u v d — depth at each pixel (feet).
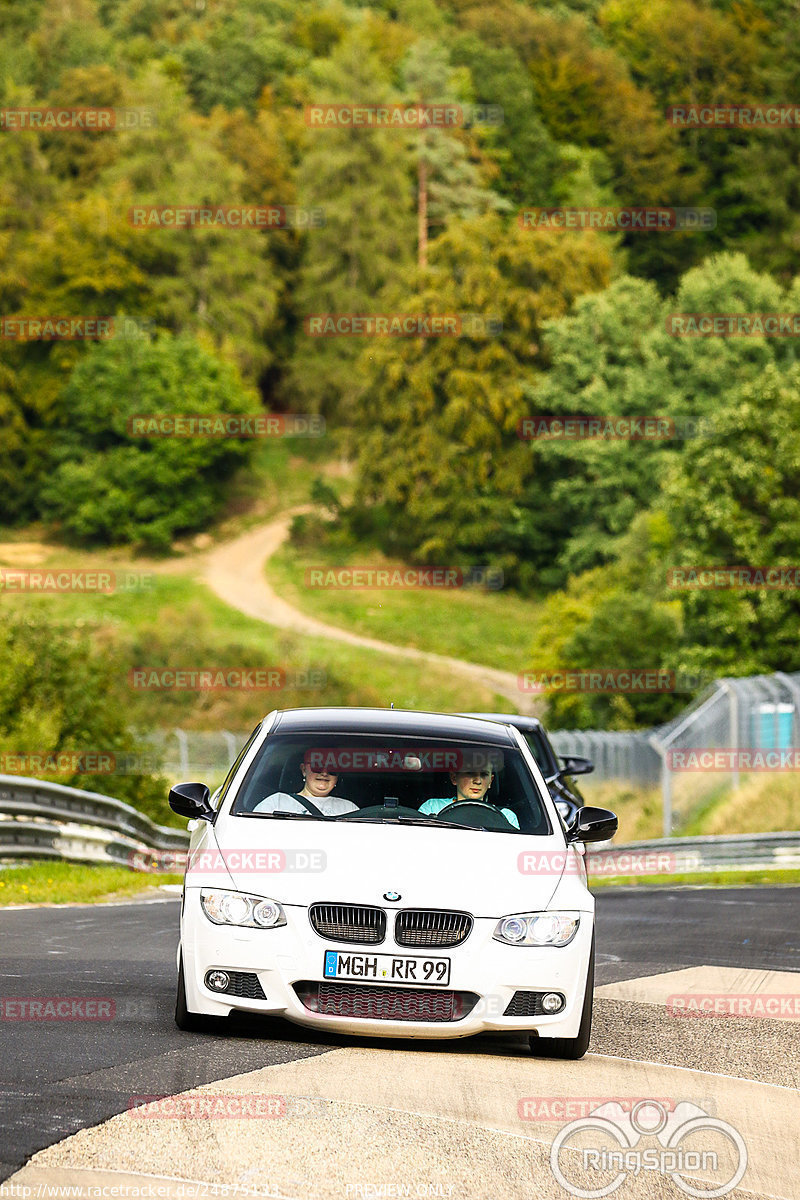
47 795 202.69
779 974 117.50
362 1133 59.21
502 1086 70.08
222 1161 54.24
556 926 77.66
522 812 86.74
